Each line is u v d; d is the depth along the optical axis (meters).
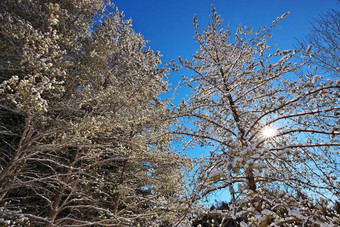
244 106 4.92
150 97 5.92
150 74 5.34
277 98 3.96
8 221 3.00
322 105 3.48
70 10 8.49
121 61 8.27
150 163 8.46
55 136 5.04
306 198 3.48
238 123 4.10
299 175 3.95
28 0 6.06
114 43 8.48
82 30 9.24
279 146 3.66
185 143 4.87
